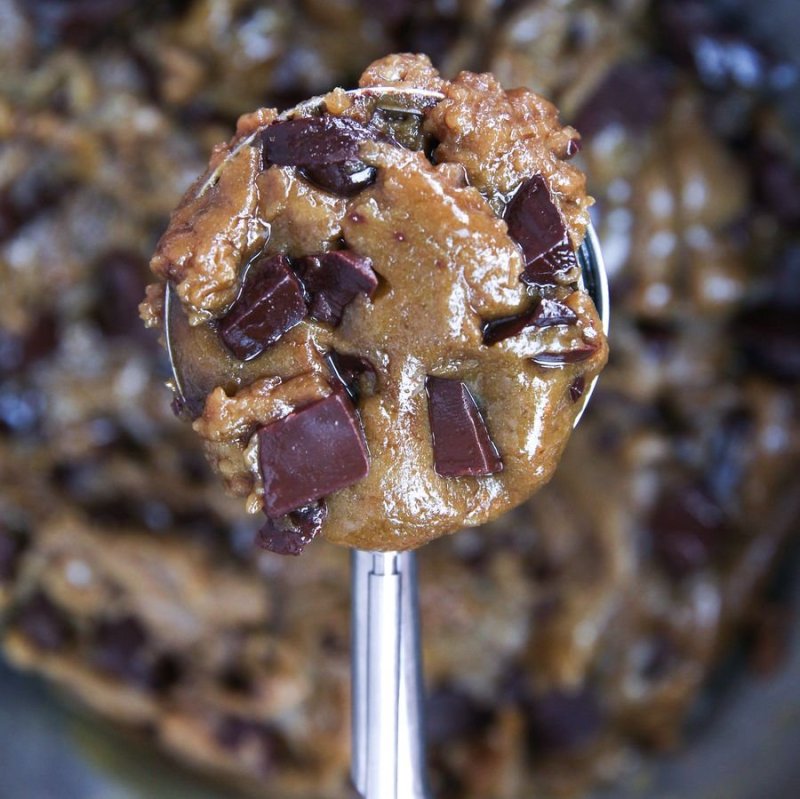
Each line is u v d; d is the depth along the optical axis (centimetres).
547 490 36
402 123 19
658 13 32
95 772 38
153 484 36
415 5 31
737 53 31
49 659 37
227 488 19
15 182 33
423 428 19
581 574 36
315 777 37
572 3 31
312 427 18
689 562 36
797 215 33
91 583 36
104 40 32
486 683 38
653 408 36
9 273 34
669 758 38
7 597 36
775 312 34
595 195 32
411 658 19
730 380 36
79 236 34
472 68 30
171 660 37
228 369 19
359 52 32
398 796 19
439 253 18
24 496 37
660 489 36
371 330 18
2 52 32
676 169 33
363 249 18
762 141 33
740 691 37
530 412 18
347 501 19
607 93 31
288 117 19
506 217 19
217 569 36
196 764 38
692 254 33
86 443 36
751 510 36
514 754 38
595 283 19
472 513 19
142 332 34
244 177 18
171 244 18
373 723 19
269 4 32
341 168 18
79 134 32
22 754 37
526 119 19
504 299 18
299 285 18
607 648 37
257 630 37
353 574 19
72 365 35
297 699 36
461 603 36
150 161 32
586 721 38
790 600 36
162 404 35
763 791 35
